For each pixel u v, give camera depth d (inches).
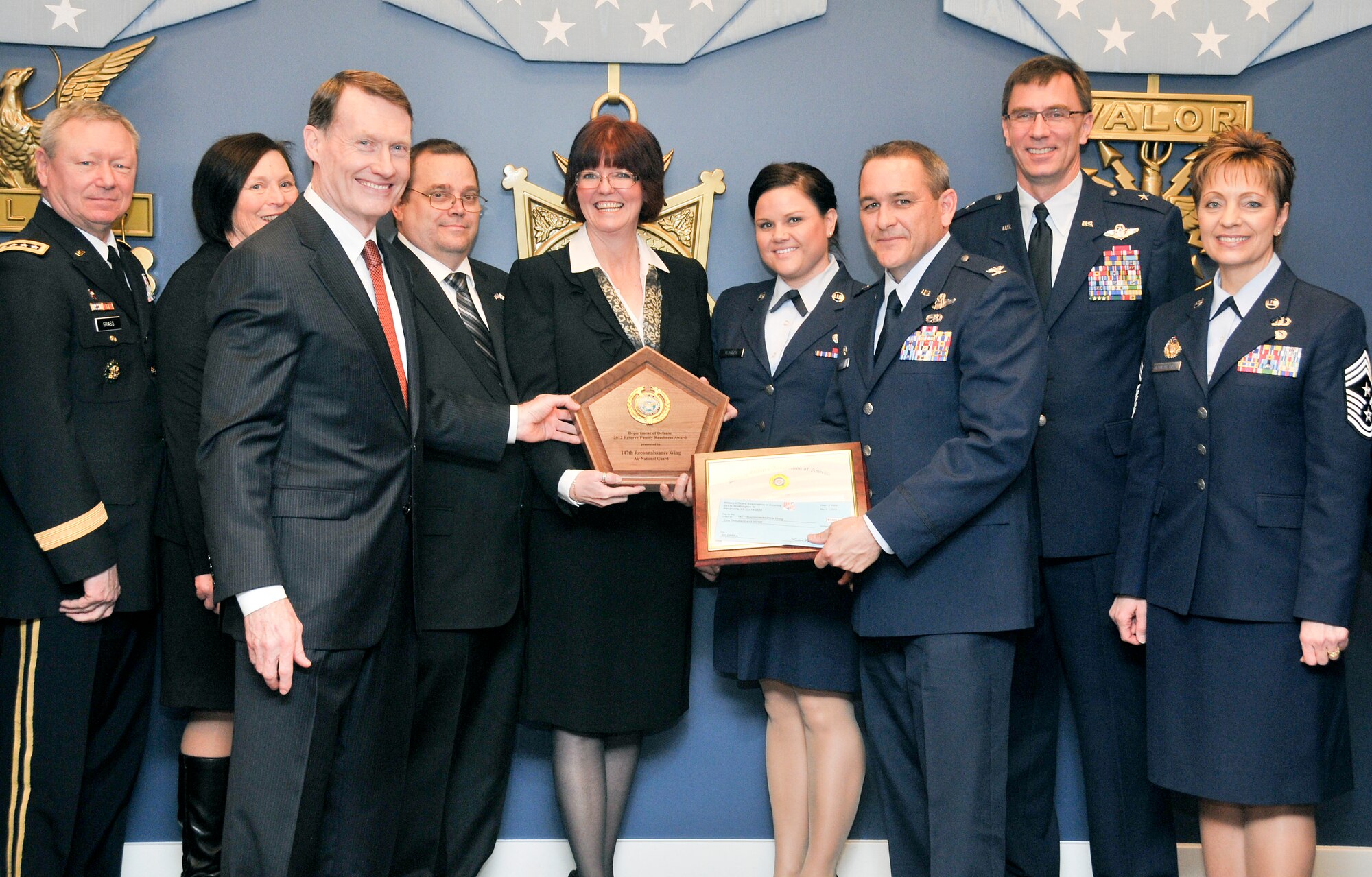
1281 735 85.3
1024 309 86.7
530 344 99.7
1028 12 115.1
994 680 87.7
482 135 115.3
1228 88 117.6
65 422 89.5
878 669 93.2
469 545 94.6
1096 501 100.0
